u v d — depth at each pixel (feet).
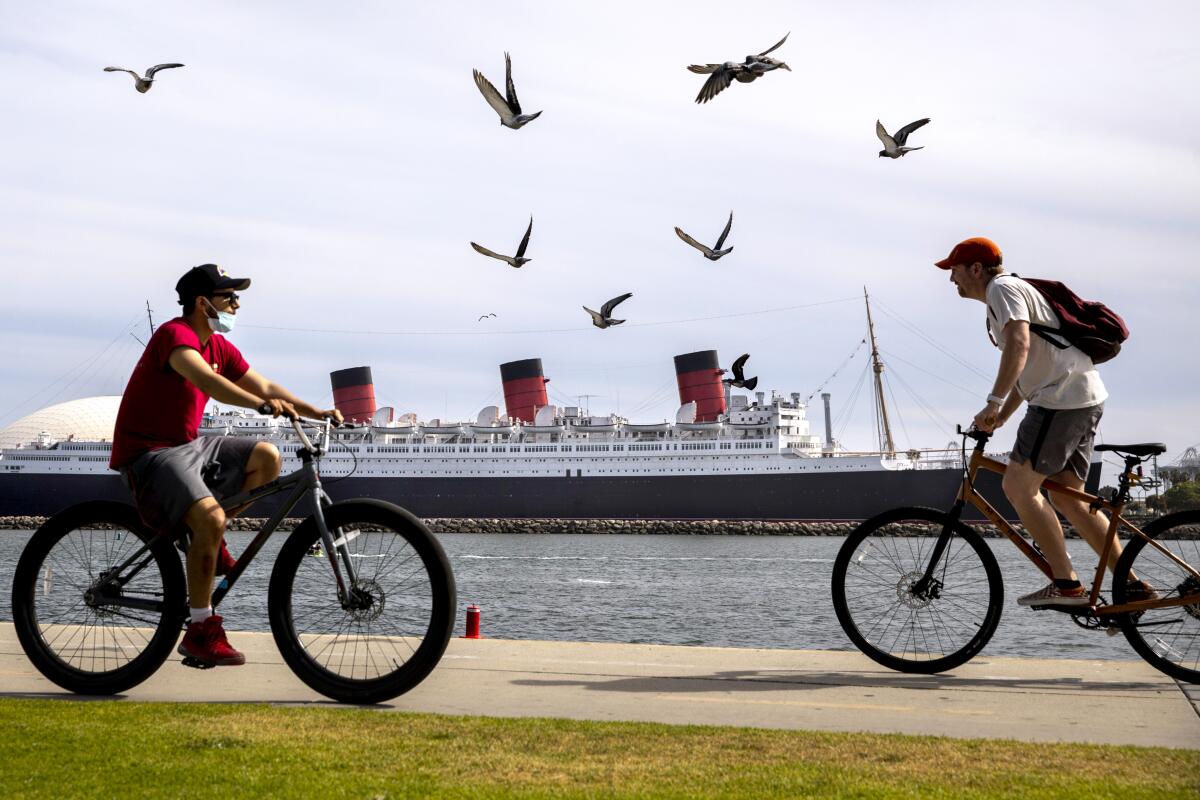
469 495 326.44
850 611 24.32
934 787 14.02
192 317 21.74
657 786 14.02
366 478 328.70
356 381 347.77
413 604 20.20
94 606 21.31
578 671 23.62
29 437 419.95
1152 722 18.75
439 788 13.87
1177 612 22.63
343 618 20.67
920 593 23.68
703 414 330.75
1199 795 13.67
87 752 15.48
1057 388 22.74
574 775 14.58
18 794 13.44
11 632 28.37
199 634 20.66
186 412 21.17
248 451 21.22
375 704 19.86
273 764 14.98
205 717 18.01
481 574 174.29
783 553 238.89
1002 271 24.39
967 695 21.07
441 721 17.90
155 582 21.21
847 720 18.80
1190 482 324.39
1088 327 22.74
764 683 22.29
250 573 131.85
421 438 343.87
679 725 17.88
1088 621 23.44
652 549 253.24
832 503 298.56
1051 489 23.50
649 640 97.40
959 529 23.70
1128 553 22.75
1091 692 21.40
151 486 20.51
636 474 316.40
